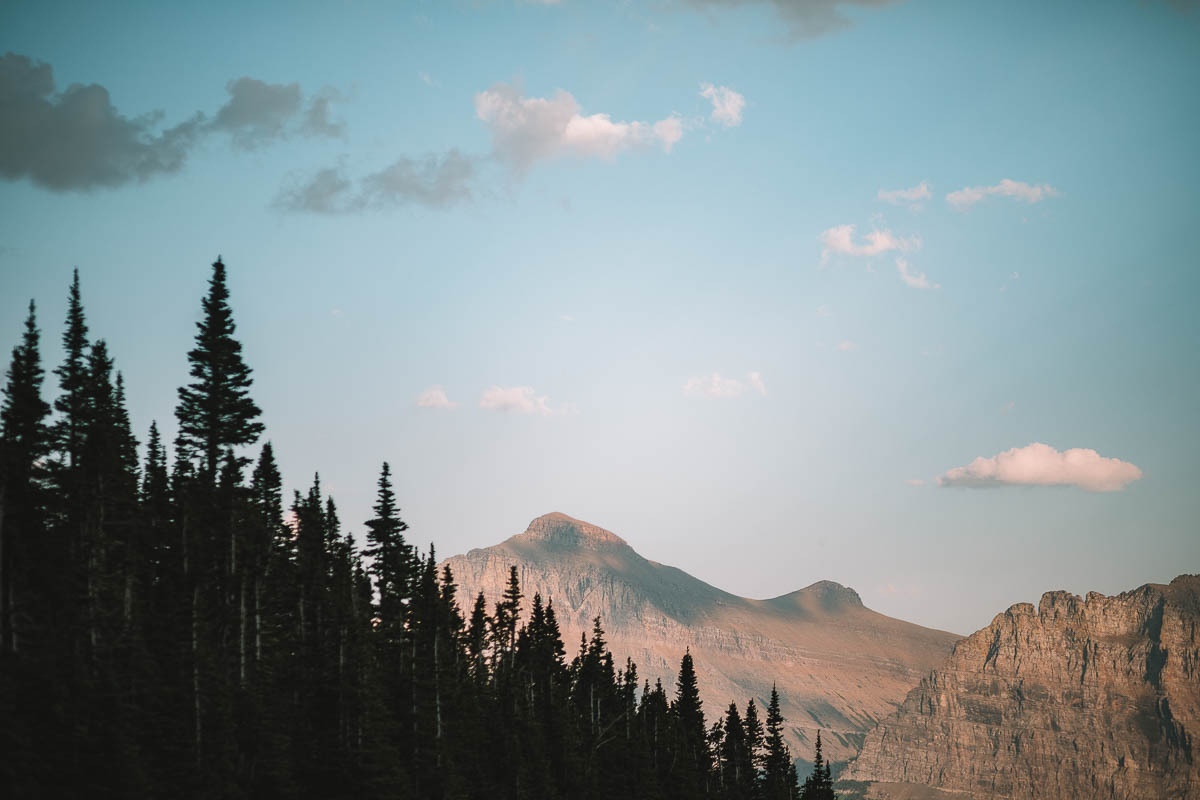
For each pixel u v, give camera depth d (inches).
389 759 4325.8
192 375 4377.5
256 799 3909.9
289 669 4495.6
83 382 4020.7
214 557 4382.4
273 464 4896.7
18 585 3614.7
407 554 5162.4
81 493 3865.7
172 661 3905.0
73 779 3312.0
